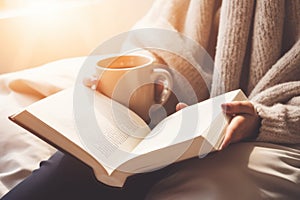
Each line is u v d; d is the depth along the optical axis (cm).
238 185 60
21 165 81
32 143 86
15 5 144
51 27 145
